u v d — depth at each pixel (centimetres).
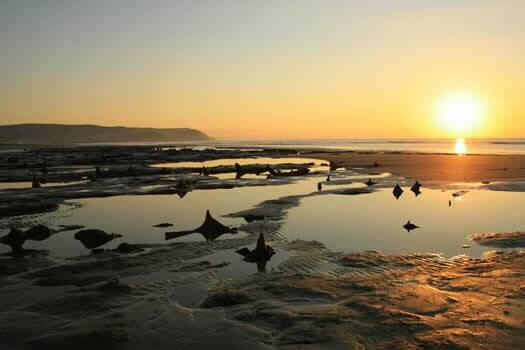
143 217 1939
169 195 2636
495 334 714
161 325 794
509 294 898
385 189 2714
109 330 768
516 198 2283
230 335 745
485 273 1052
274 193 2659
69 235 1605
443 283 985
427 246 1340
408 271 1087
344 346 689
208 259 1246
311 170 4441
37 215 2017
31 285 1043
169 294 962
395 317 794
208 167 5062
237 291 955
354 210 1989
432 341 696
